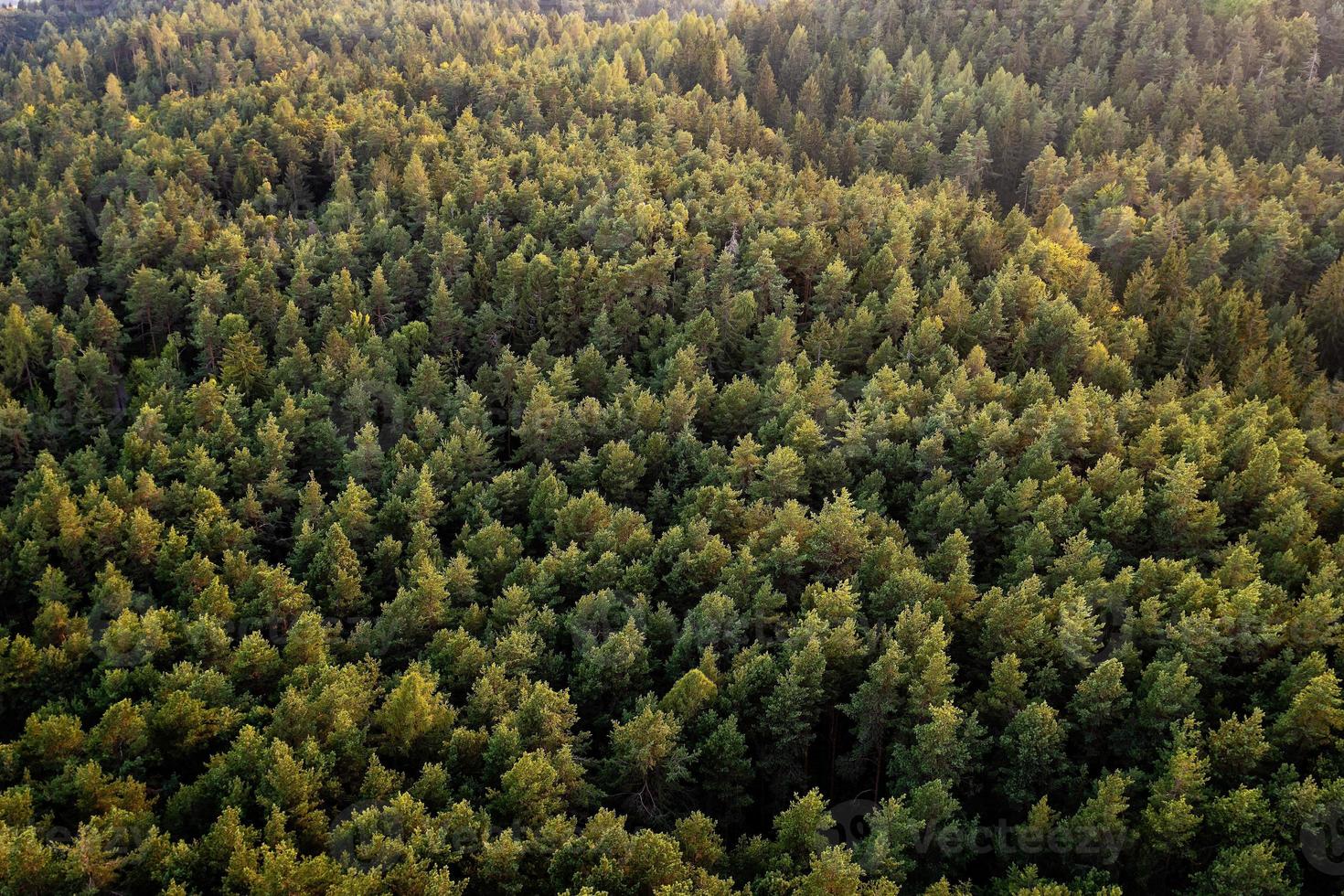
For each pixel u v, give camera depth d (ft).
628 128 534.78
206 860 157.38
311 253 398.42
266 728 181.98
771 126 599.98
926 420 273.75
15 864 147.43
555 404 294.46
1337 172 467.11
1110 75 605.73
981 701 191.21
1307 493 242.78
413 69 618.44
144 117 583.99
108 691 198.80
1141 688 189.26
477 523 259.19
